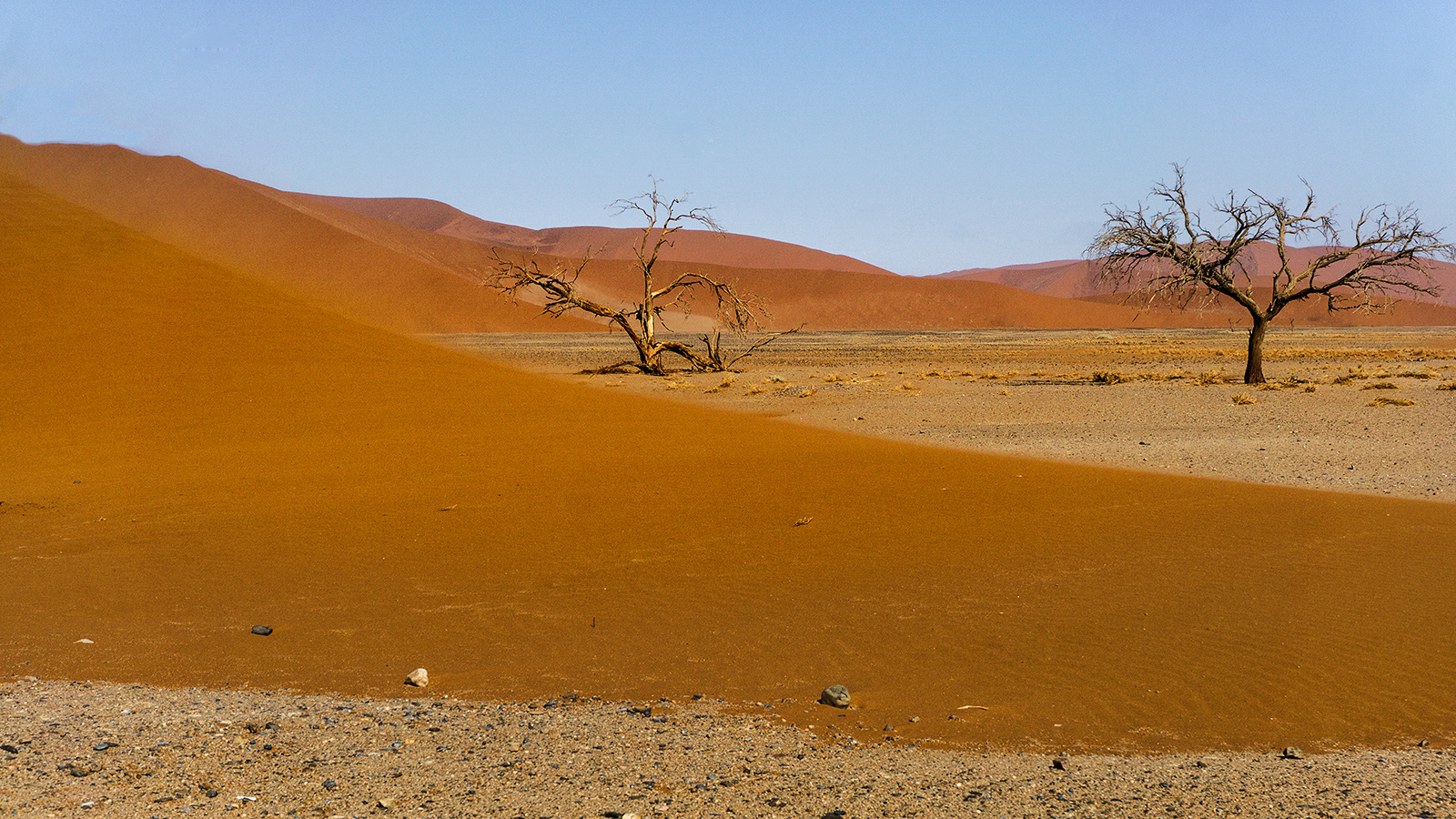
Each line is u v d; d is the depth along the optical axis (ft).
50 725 18.40
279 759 17.04
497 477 51.55
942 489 47.80
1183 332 382.22
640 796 15.65
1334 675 22.45
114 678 22.52
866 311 590.14
